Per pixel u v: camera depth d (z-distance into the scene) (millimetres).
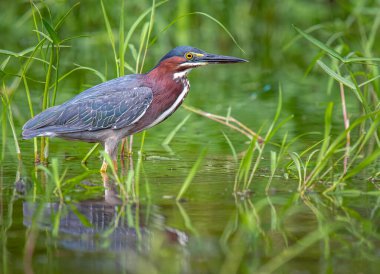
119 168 12594
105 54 24297
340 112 17672
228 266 7688
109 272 7461
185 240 8492
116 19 24953
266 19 26875
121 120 12836
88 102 12742
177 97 13391
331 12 26016
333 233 8781
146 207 9836
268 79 22141
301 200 10289
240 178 10859
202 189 10891
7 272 7457
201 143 14828
